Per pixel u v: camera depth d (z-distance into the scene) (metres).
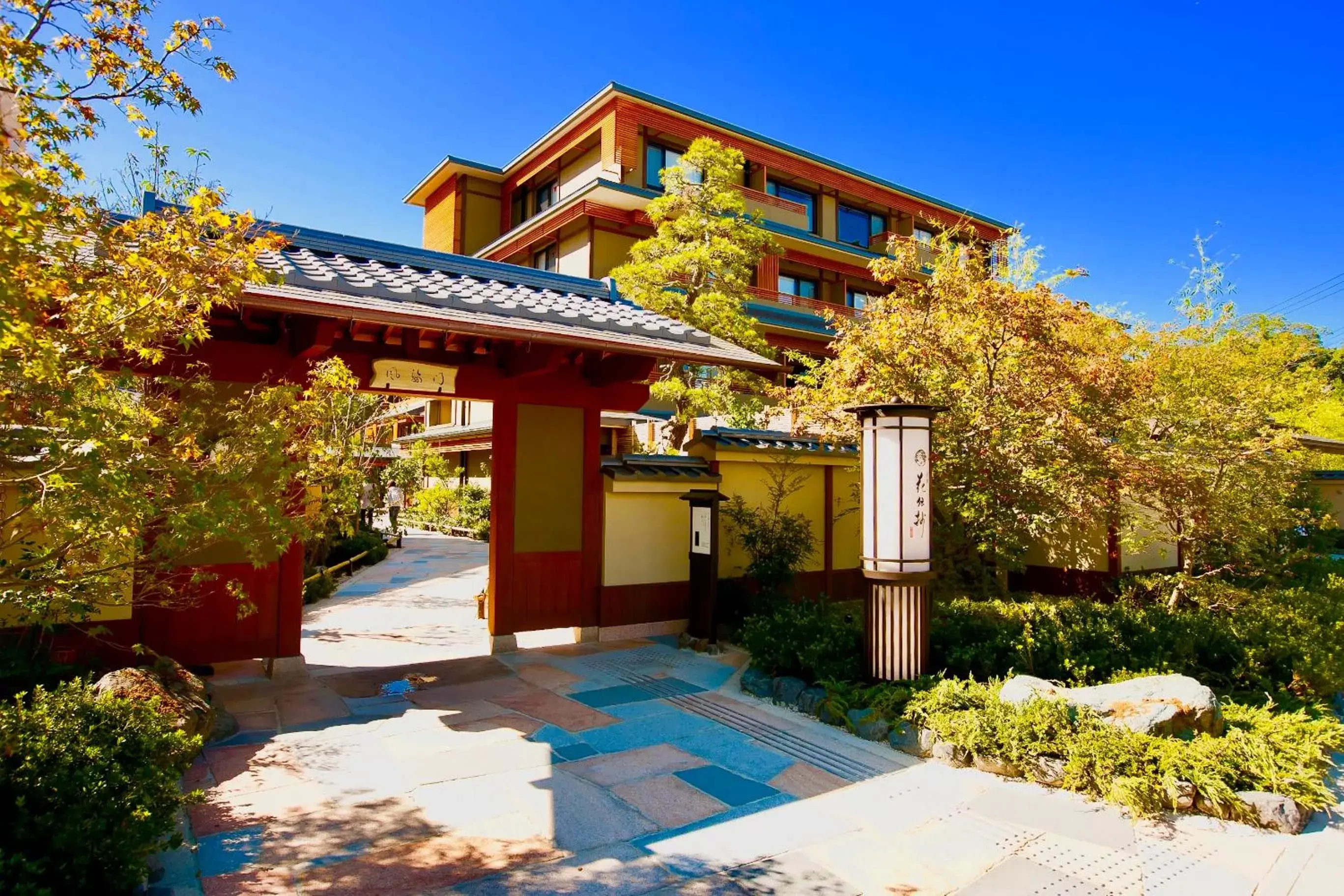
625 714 5.88
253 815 4.00
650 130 22.44
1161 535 8.53
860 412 6.26
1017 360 7.54
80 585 3.47
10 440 2.93
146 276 3.34
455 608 11.20
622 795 4.34
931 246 9.08
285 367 6.62
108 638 6.00
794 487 10.12
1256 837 3.95
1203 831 4.00
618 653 7.97
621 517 8.73
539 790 4.39
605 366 8.16
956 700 5.32
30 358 2.78
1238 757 4.41
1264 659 6.64
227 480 3.62
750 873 3.48
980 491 7.37
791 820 4.05
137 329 3.28
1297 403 12.77
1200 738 4.65
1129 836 3.93
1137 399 8.19
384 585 13.56
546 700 6.27
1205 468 8.14
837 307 25.86
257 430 3.87
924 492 6.09
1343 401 22.27
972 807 4.25
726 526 9.47
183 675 5.40
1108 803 4.30
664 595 9.01
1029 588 11.02
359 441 14.82
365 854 3.60
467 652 8.11
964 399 7.49
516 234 23.28
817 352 24.86
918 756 5.03
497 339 6.83
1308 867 3.63
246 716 5.75
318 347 6.32
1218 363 9.41
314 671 7.18
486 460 24.31
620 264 21.70
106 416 3.02
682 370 15.91
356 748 5.07
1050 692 5.17
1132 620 7.15
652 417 20.23
